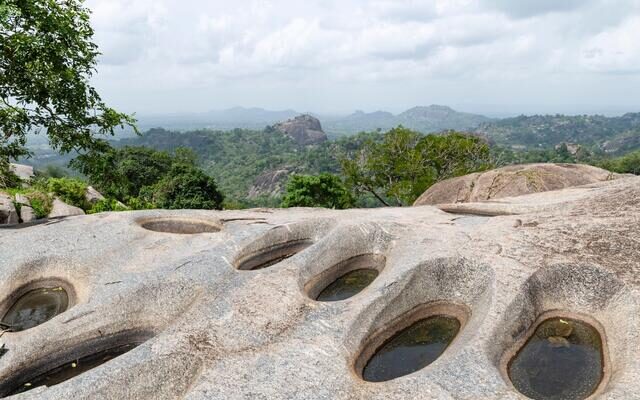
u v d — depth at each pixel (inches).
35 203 868.0
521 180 772.6
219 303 362.0
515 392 258.7
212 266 429.1
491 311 335.0
